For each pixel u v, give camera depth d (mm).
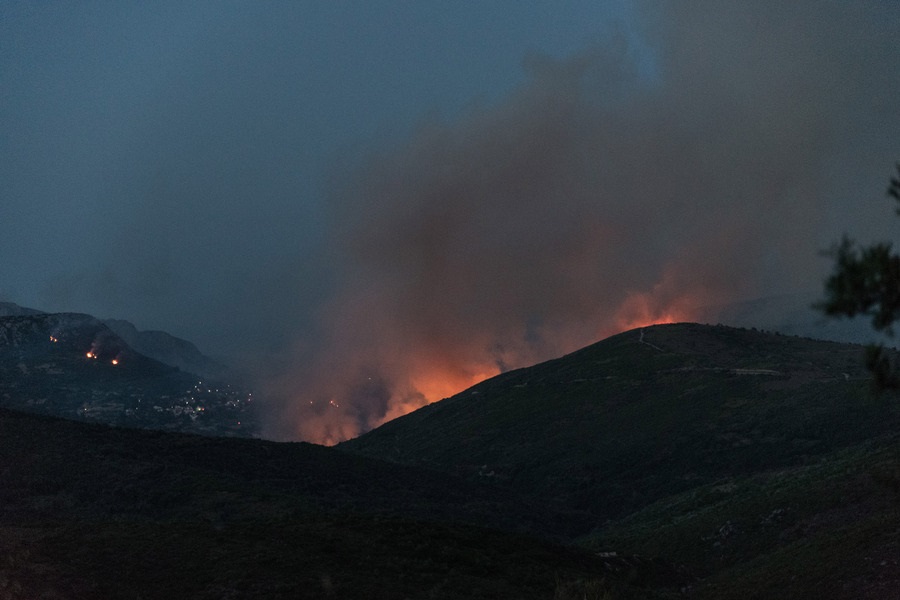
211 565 34781
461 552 44375
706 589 47250
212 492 60188
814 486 59344
